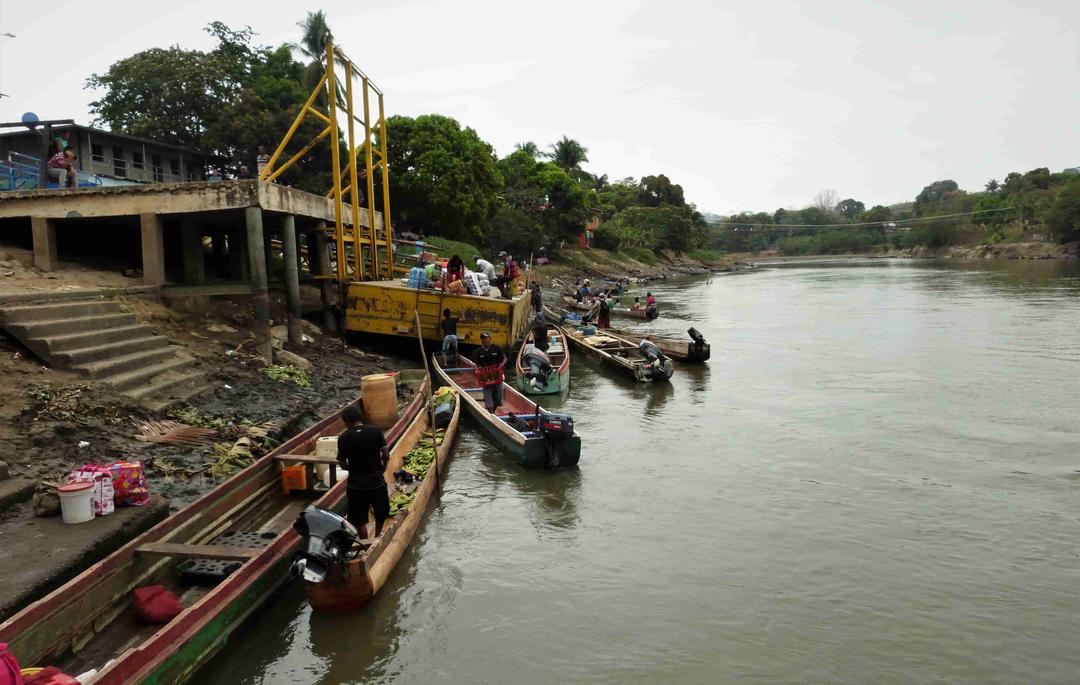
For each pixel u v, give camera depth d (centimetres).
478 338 1770
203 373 1169
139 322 1230
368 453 716
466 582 725
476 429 1310
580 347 2245
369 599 657
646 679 564
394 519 782
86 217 1336
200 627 533
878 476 1036
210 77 3391
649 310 3072
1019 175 11375
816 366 1942
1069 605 671
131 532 655
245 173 3519
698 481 1027
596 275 6272
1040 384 1620
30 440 782
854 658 592
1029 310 3130
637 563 769
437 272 1939
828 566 758
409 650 603
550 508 927
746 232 17300
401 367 1741
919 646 608
